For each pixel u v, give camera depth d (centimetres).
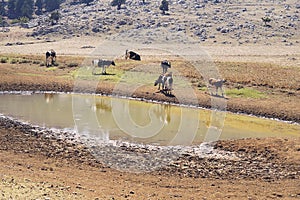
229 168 2661
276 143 3145
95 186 2183
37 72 6000
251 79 5544
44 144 3016
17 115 3878
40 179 2198
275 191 2281
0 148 2883
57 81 5384
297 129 3800
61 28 15900
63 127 3481
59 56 7888
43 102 4503
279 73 6050
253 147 3041
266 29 15550
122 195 2045
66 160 2691
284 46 12444
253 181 2448
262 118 4175
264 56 9069
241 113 4294
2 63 6638
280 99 4684
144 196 2069
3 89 5112
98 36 14688
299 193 2253
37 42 13700
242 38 13962
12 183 1998
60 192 1939
